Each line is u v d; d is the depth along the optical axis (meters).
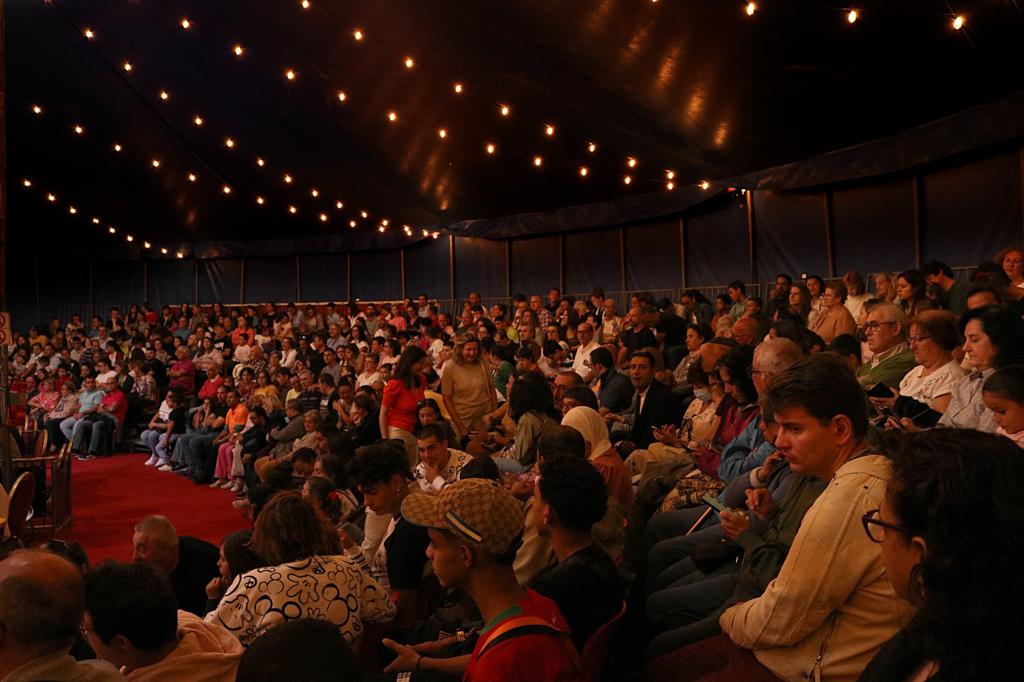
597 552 3.04
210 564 4.75
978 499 1.27
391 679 3.01
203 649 2.81
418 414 7.89
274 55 16.27
